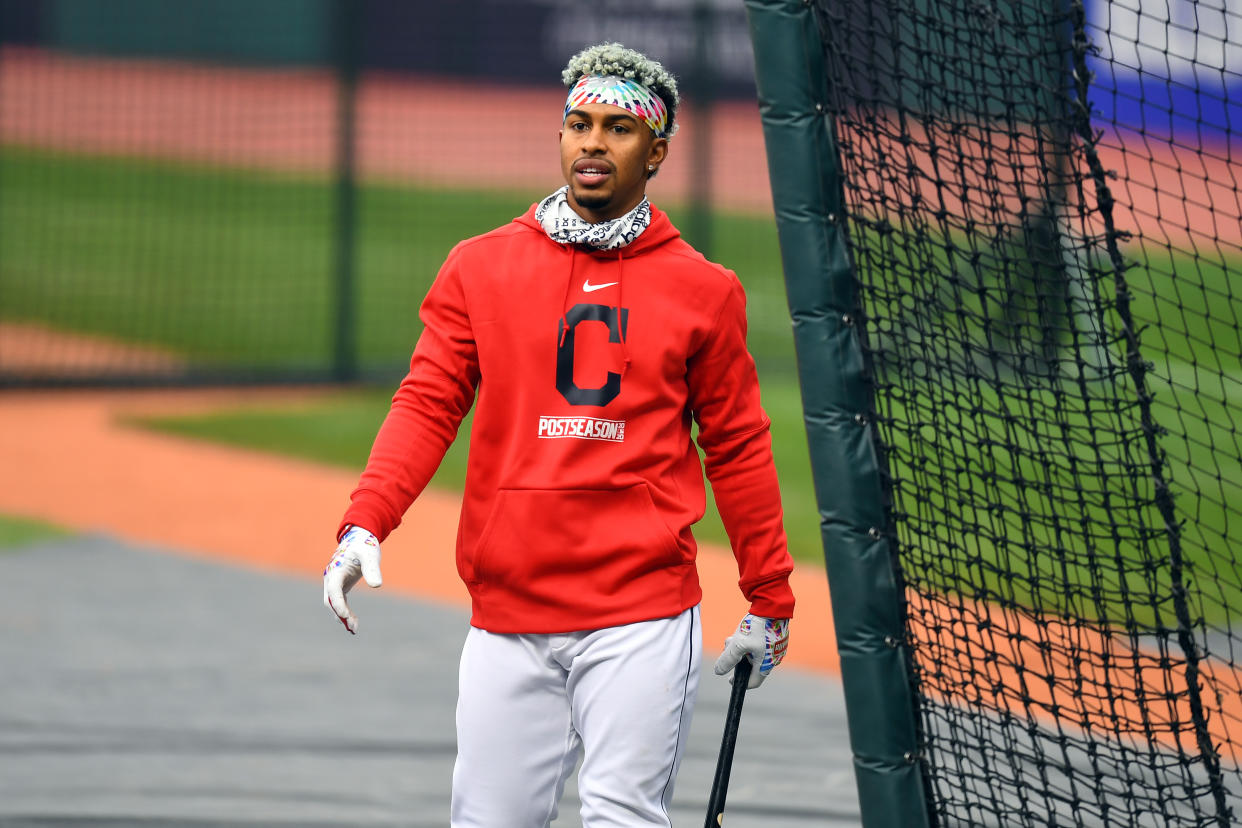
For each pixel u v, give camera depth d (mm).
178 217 72562
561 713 11852
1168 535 12180
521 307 11461
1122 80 48531
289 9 90938
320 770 19359
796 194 11125
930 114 11938
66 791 18328
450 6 93062
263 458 39969
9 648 24391
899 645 11430
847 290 11219
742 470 11859
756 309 61562
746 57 85625
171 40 90812
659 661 11508
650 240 11547
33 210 71625
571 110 11453
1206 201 66250
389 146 86188
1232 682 20672
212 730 20766
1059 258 12320
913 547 12367
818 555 31297
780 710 21828
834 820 17828
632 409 11414
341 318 50969
